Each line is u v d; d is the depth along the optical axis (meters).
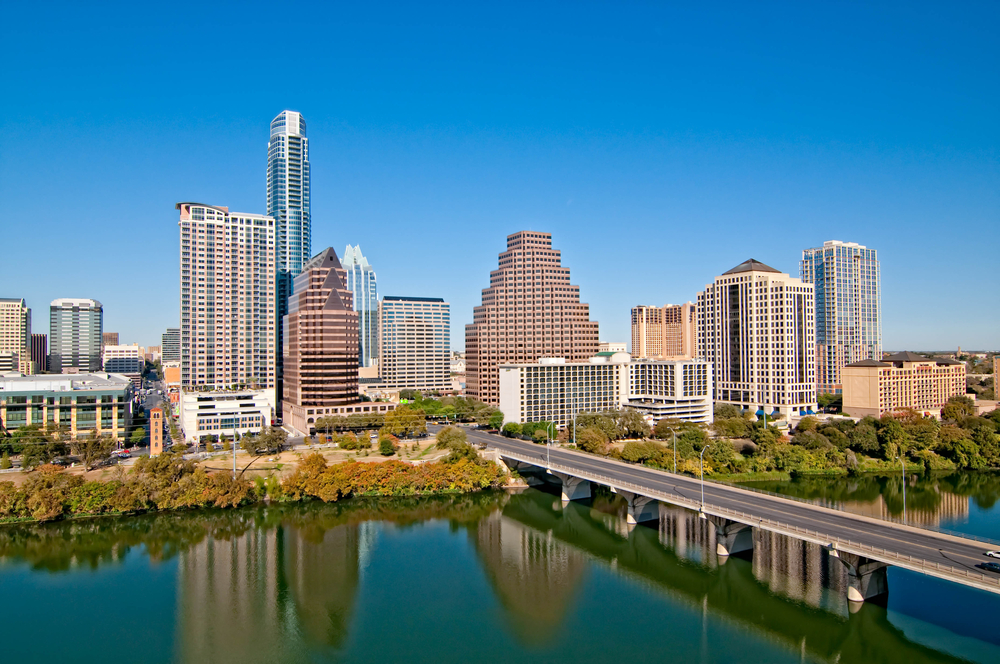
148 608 141.25
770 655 119.62
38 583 155.50
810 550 174.62
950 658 116.19
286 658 120.19
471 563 169.38
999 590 102.25
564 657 120.06
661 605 142.62
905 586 147.00
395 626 133.25
